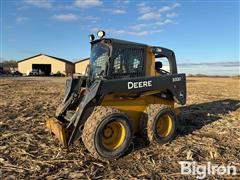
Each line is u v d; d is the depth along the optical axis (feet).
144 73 18.88
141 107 18.78
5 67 239.09
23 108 32.65
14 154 16.69
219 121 27.12
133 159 16.38
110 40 17.42
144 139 18.75
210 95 54.03
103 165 15.38
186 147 18.43
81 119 15.93
